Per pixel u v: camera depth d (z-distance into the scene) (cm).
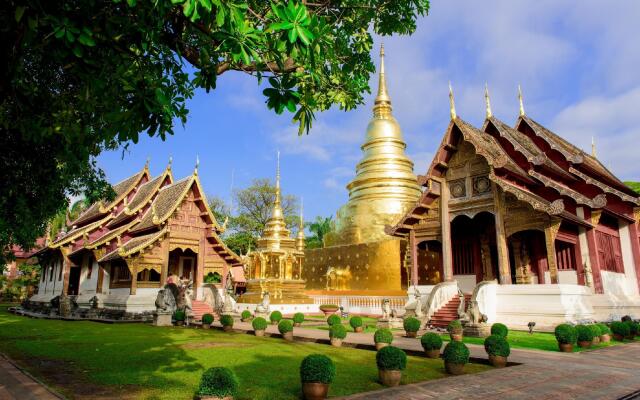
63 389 725
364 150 4178
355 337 1622
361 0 910
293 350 1208
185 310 2222
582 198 2009
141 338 1444
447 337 1630
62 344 1285
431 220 2331
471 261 2541
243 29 495
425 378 859
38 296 3631
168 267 2741
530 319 1859
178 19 578
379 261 3347
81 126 763
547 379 873
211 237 2708
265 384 771
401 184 3831
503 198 2066
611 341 1577
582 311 1884
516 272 2330
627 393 774
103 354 1091
